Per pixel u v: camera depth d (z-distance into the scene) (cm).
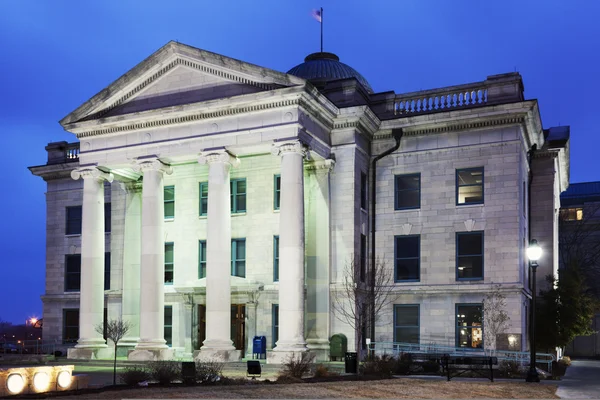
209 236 3538
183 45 3703
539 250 2809
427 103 3909
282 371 2889
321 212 3725
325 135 3738
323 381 2544
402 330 3775
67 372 2145
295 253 3353
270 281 3906
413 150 3881
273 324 3834
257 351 3759
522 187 3766
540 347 4244
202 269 4097
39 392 2027
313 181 3775
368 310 3600
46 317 4738
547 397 2242
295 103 3431
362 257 3844
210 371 2495
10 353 4797
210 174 3591
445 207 3775
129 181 4244
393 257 3856
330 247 3703
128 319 4069
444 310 3684
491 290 3569
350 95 3878
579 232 7031
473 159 3738
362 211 3844
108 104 3947
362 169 3872
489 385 2516
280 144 3428
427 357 3288
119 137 3884
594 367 4331
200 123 3662
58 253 4766
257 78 3544
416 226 3825
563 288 4284
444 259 3741
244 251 4022
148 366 2905
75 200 4759
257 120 3519
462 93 3844
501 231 3628
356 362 2973
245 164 4069
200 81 3731
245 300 3897
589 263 6844
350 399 2055
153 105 3844
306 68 4853
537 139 4175
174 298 4062
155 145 3756
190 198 4172
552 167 4441
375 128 3934
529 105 3572
